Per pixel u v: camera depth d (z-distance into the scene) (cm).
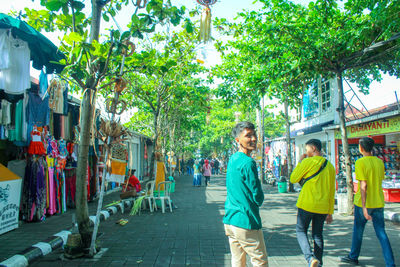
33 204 789
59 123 917
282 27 830
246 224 302
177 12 514
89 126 543
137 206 933
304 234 426
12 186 701
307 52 803
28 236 653
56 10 491
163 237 651
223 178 2841
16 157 816
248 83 953
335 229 709
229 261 496
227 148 4538
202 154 5912
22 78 581
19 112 735
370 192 443
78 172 539
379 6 672
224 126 3300
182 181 2517
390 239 616
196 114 2281
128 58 573
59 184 935
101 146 1254
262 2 842
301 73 912
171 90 1300
